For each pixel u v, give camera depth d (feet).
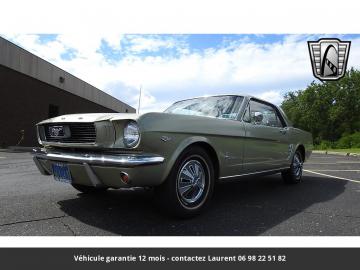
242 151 13.93
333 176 24.22
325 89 167.43
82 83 88.94
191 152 11.32
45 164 12.24
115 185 10.16
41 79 68.23
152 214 11.91
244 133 13.96
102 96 104.99
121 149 10.19
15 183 18.13
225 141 12.89
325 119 168.25
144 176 9.90
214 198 15.10
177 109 16.02
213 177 12.32
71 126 11.34
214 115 14.80
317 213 12.64
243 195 15.96
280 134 17.19
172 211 10.98
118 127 10.21
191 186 11.45
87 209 12.46
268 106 17.25
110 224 10.82
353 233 10.44
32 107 65.87
